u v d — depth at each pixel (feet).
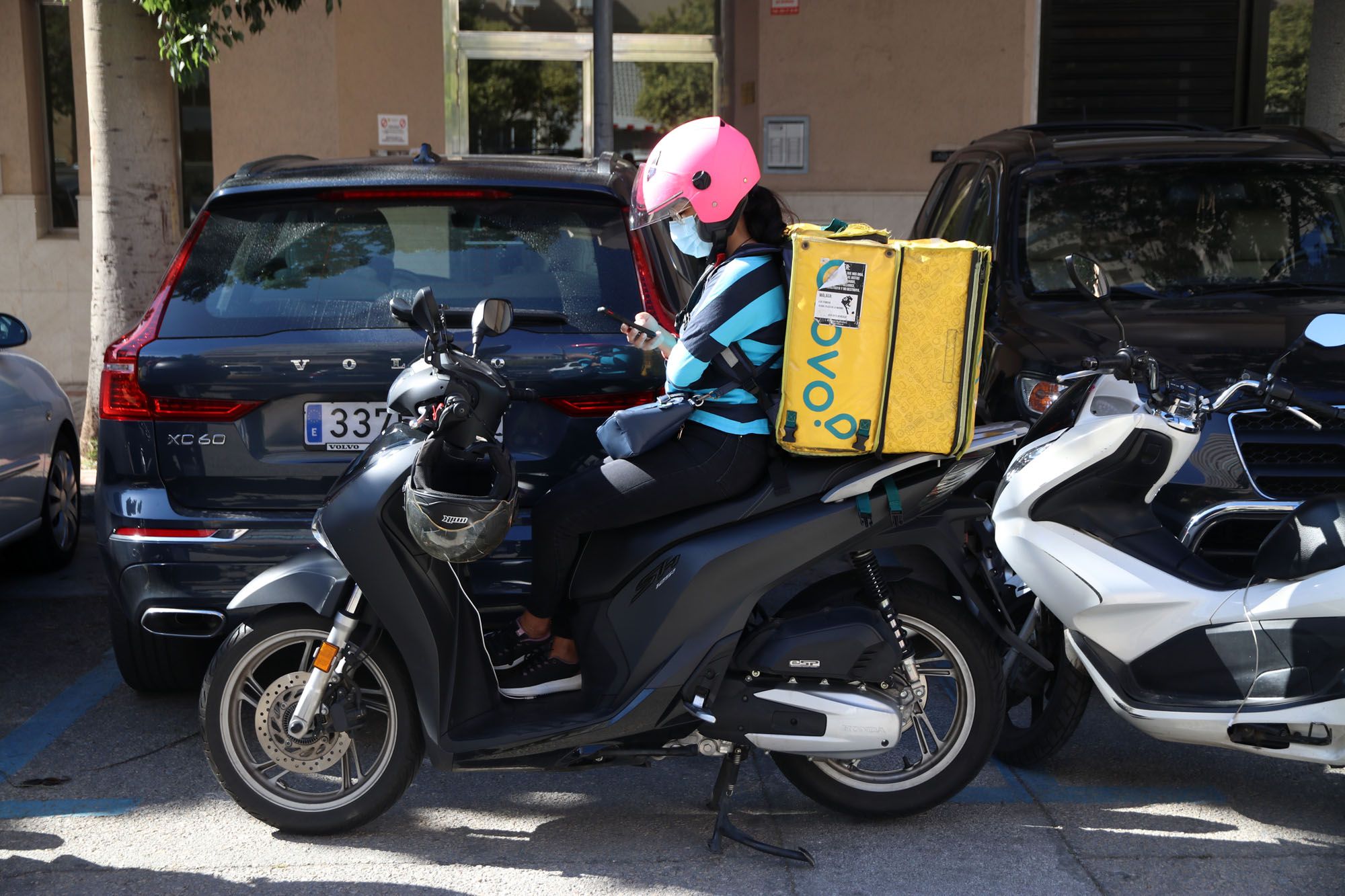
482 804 12.76
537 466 13.03
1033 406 15.56
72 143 36.91
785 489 11.28
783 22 35.78
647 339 11.80
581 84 39.24
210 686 11.68
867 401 10.83
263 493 13.25
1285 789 13.12
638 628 11.40
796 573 11.37
